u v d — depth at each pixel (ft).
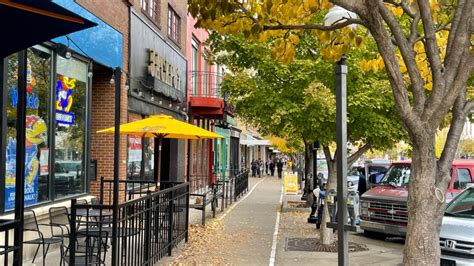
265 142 140.67
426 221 17.58
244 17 24.66
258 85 35.94
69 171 34.96
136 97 46.21
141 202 24.09
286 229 42.98
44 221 30.27
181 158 67.26
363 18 19.34
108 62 39.50
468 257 25.11
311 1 23.71
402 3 23.25
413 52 19.08
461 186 39.60
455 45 18.24
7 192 26.94
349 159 35.96
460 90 17.57
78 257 23.43
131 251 23.29
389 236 43.60
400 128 34.04
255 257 31.12
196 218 49.29
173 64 60.29
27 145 29.12
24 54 15.26
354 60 32.55
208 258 30.30
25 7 12.84
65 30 14.47
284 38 26.78
